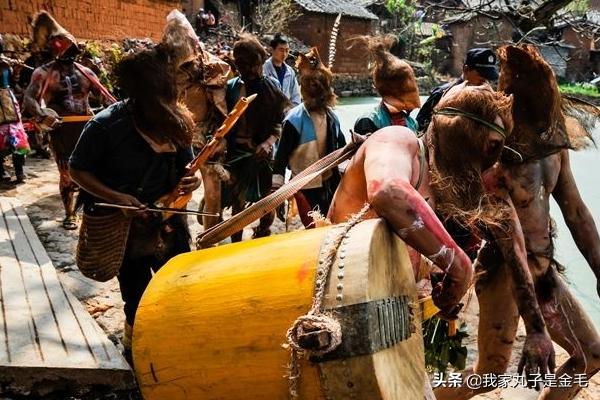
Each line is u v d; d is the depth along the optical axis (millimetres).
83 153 3232
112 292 4836
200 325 1914
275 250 1937
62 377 3127
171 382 1960
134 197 3328
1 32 12016
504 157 2836
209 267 2023
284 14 35188
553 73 2797
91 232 3328
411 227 1813
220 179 5074
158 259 3566
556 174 3012
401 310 1906
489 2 10445
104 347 3379
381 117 4215
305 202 4461
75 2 15172
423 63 40344
